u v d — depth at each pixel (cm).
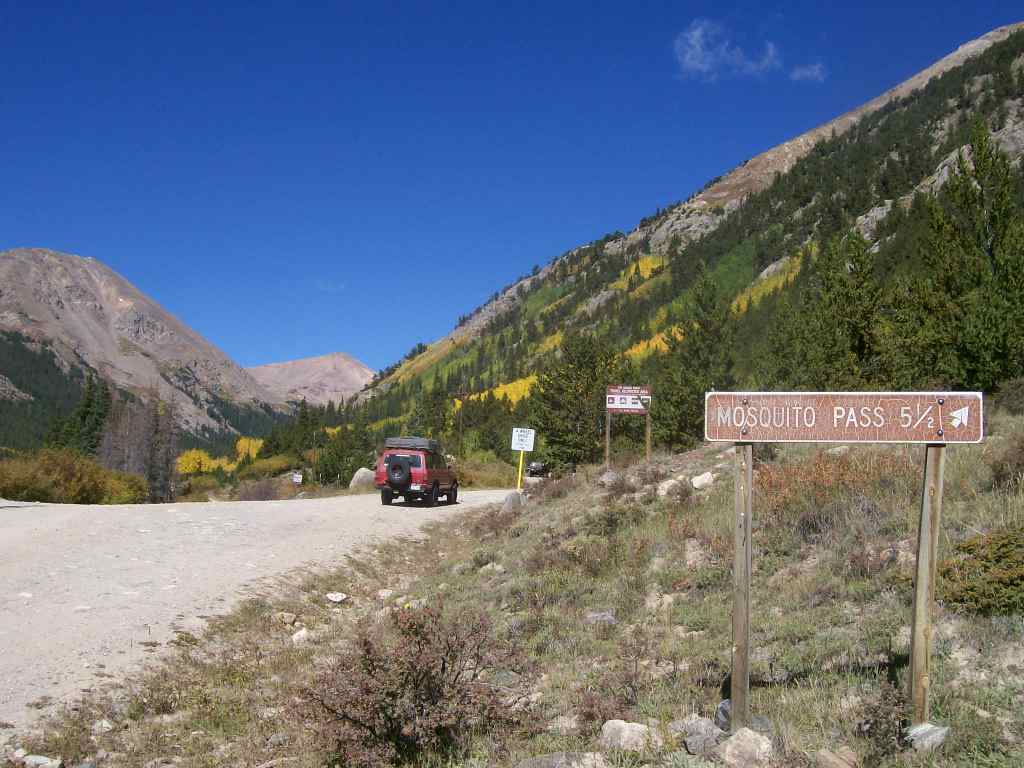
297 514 2070
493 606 1001
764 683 564
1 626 877
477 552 1412
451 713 537
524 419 8062
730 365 3581
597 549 1110
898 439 472
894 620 619
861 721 457
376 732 531
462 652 597
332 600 1256
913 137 18325
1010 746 416
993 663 513
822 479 1062
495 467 5475
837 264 2420
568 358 3606
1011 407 1480
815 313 3114
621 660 682
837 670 561
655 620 798
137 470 8331
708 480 1417
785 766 420
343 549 1641
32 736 620
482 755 515
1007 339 1686
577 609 890
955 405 466
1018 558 608
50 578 1116
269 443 12612
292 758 582
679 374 3381
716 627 731
